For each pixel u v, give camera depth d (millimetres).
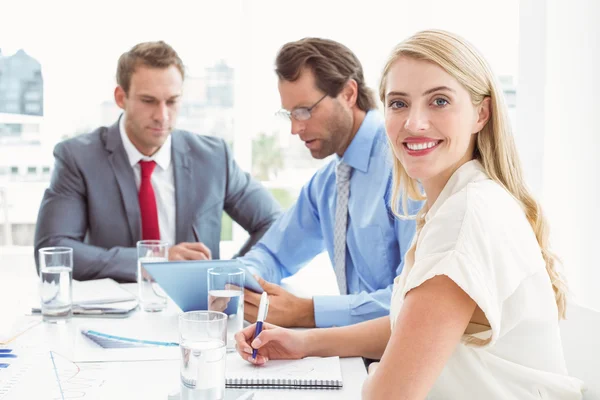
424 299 1016
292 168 3859
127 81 2402
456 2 3439
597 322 1252
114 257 2230
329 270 3410
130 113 2414
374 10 3611
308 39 1945
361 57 3633
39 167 3840
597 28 2484
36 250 2395
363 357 1440
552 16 2512
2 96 3744
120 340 1471
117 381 1231
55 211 2402
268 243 2170
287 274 2207
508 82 3332
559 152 2531
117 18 3727
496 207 1088
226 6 3736
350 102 1938
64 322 1627
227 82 3781
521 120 2623
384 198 1838
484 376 1108
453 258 1017
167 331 1547
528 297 1078
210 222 2602
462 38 1159
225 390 1180
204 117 3787
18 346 1416
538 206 1198
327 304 1621
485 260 1031
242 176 2703
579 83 2512
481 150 1201
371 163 1893
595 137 2496
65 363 1326
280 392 1214
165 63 2383
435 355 1001
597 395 1216
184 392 1061
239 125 3777
